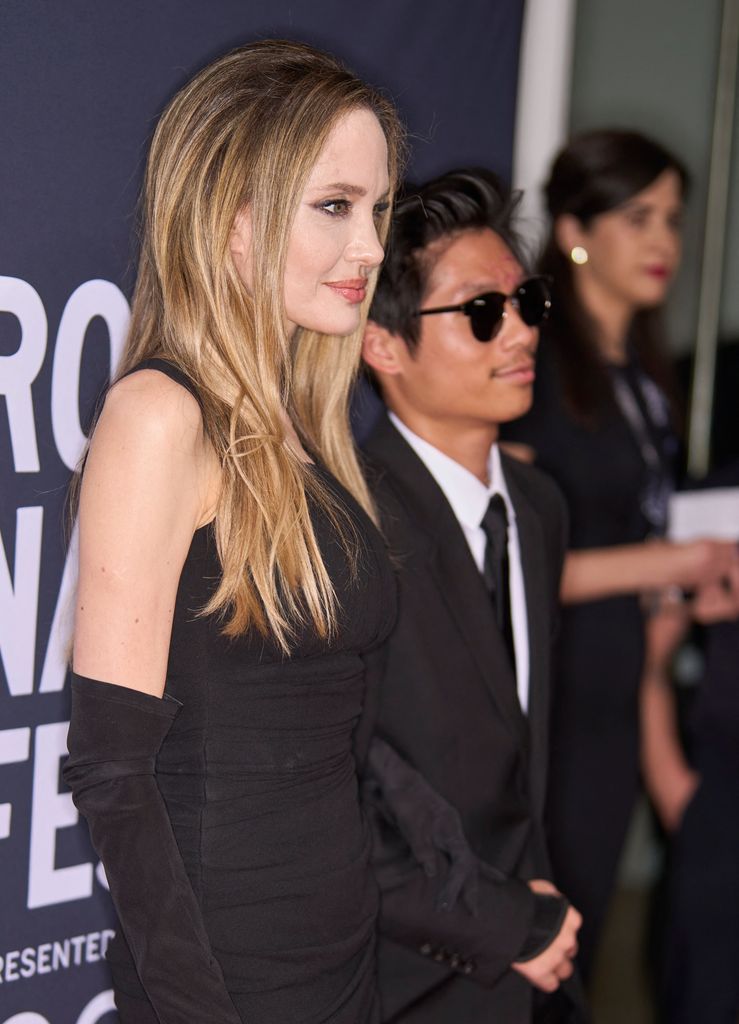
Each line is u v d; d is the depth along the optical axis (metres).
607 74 5.92
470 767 3.01
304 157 2.34
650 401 4.96
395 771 2.91
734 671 4.82
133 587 2.18
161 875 2.17
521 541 3.29
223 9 3.42
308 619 2.38
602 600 4.63
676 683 5.98
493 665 3.04
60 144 3.12
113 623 2.18
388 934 2.89
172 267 2.41
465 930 2.87
